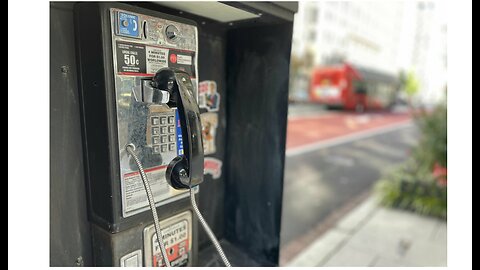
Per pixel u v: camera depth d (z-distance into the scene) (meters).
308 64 20.64
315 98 13.15
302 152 6.54
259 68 1.19
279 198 1.21
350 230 3.05
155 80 0.83
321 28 21.91
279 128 1.17
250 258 1.31
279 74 1.15
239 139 1.28
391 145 7.94
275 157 1.20
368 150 7.14
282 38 1.12
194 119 0.83
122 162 0.82
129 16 0.79
